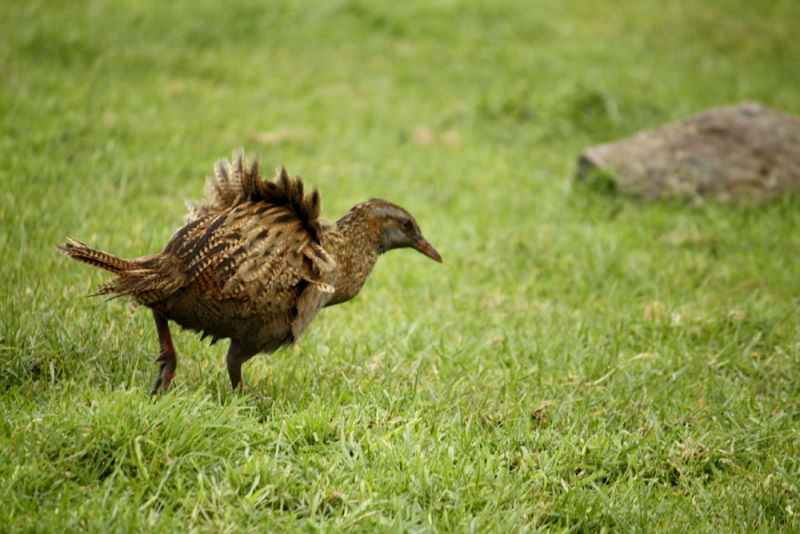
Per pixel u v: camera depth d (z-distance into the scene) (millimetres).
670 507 9523
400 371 12148
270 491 8641
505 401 11445
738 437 11023
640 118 25812
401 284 15719
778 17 37656
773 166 20750
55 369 10664
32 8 27172
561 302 15383
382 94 27016
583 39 32594
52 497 8227
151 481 8500
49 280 13023
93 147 19438
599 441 10453
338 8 32438
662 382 12586
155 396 9508
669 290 16000
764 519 9422
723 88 28500
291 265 10148
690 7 37625
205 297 9812
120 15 28625
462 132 24812
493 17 33438
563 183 21141
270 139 22094
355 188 20250
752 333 14250
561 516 9141
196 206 10938
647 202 20406
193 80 25344
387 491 9000
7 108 20406
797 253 17984
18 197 15812
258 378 11516
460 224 18781
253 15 30797
